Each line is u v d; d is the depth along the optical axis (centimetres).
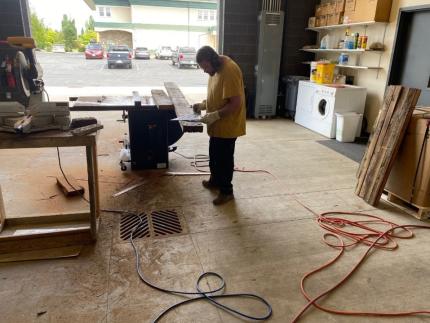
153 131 355
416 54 443
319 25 601
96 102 327
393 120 291
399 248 236
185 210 282
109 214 271
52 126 214
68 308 174
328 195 320
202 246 232
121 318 169
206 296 185
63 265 207
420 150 271
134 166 364
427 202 272
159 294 186
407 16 451
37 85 361
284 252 228
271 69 629
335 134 520
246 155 429
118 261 213
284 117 675
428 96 429
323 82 552
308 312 176
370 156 312
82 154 409
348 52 559
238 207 290
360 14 493
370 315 175
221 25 613
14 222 245
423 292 193
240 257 221
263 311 176
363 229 261
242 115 275
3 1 499
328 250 232
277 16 600
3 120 213
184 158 412
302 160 416
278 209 289
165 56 2089
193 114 283
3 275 197
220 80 259
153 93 376
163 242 235
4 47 495
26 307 173
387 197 313
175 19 2239
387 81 484
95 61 1806
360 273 209
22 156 396
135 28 2219
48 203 286
